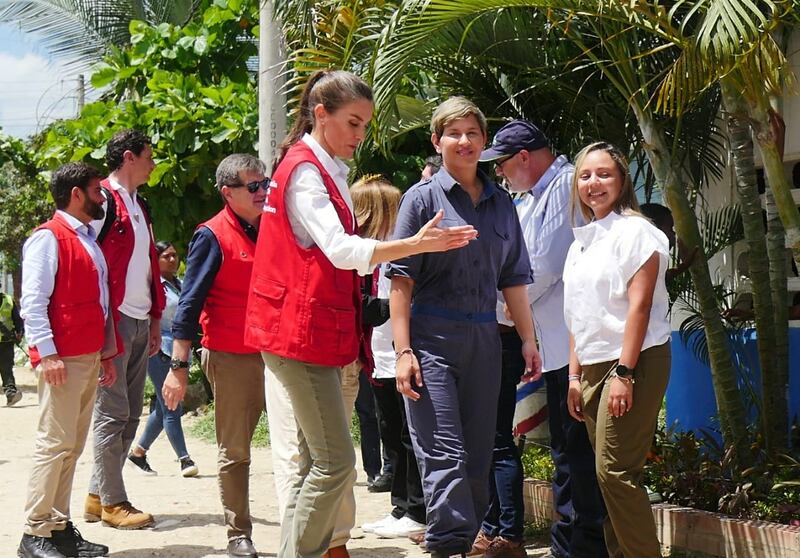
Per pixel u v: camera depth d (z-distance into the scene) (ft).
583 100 20.81
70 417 17.46
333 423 13.29
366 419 24.11
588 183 14.38
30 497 17.51
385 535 19.54
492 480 17.69
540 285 16.57
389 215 19.12
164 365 25.61
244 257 17.37
